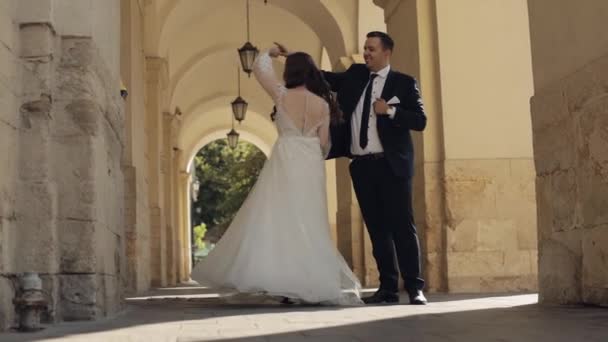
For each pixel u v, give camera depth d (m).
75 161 4.57
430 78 9.48
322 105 6.13
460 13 9.51
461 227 9.13
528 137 9.41
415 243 6.03
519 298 6.79
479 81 9.44
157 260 14.22
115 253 5.36
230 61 22.25
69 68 4.65
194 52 19.52
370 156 6.09
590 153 5.18
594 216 5.11
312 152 6.06
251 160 37.16
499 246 9.15
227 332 3.68
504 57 9.49
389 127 6.05
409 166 6.04
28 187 4.39
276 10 18.98
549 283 5.70
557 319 4.21
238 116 20.05
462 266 9.06
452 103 9.37
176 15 16.31
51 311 4.29
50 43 4.53
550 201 5.73
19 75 4.46
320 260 5.78
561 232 5.57
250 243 5.77
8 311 4.03
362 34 14.32
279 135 6.17
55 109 4.59
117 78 5.85
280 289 5.64
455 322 4.10
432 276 9.17
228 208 37.78
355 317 4.52
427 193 9.30
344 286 5.96
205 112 24.81
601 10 5.08
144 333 3.67
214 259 5.91
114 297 5.18
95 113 4.64
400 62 10.32
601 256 5.02
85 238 4.50
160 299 7.47
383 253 6.19
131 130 10.34
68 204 4.52
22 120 4.45
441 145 9.36
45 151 4.45
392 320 4.27
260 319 4.43
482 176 9.27
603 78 5.05
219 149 48.34
